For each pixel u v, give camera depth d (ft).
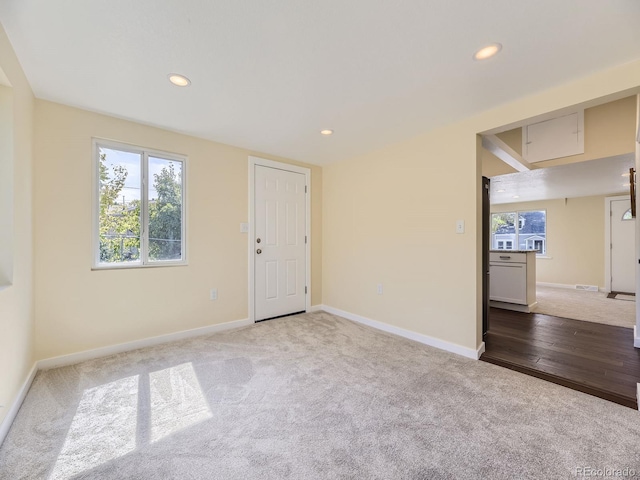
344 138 10.01
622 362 7.66
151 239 9.20
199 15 4.54
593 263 19.70
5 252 5.41
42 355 7.34
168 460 4.40
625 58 5.65
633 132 10.68
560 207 21.07
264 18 4.60
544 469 4.21
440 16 4.57
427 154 9.42
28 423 5.22
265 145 10.82
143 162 8.99
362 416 5.47
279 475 4.12
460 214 8.54
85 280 7.95
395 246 10.46
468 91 6.89
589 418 5.37
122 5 4.33
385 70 6.05
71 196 7.74
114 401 5.94
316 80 6.43
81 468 4.24
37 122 7.23
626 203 18.48
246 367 7.54
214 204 10.44
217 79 6.40
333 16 4.56
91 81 6.49
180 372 7.23
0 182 5.42
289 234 12.73
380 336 10.04
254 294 11.56
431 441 4.79
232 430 5.08
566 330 10.52
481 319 8.64
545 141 12.57
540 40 5.13
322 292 13.99
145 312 8.96
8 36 5.01
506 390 6.39
